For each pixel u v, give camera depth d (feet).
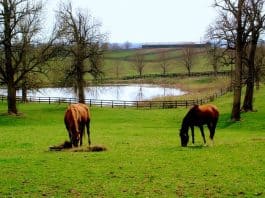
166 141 95.04
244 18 148.46
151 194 48.24
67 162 63.93
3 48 173.47
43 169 59.31
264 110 170.19
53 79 199.72
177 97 272.51
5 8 166.61
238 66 150.20
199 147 79.92
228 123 147.74
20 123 160.97
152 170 58.75
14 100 179.32
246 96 169.89
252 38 162.20
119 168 59.98
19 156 70.95
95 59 205.87
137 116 179.63
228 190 49.49
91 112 196.13
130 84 460.55
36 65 175.94
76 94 254.68
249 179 53.57
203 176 55.42
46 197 47.44
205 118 81.87
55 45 175.32
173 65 611.47
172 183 52.39
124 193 48.60
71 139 76.64
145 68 606.96
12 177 55.11
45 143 92.32
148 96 326.85
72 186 51.26
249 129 135.13
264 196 47.32
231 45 151.64
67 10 211.41
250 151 73.46
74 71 202.80
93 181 53.26
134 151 75.46
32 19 171.63
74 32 200.03
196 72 504.84
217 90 300.40
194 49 539.29
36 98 288.10
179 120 164.25
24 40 170.60
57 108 211.82
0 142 95.35
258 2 149.18
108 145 85.81
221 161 64.34
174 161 64.75
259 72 188.96
